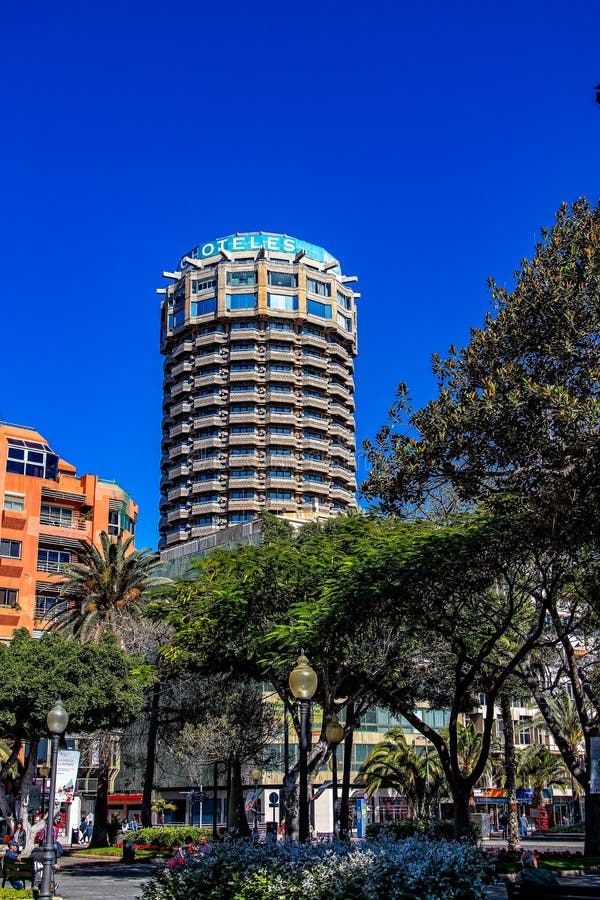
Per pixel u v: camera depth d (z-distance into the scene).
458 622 27.47
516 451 17.44
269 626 31.22
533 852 20.03
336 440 124.00
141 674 39.97
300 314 124.44
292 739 65.06
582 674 31.31
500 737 77.69
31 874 23.66
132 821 66.38
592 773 27.44
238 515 114.81
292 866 14.27
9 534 79.62
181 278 130.50
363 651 30.83
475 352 19.08
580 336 17.98
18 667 39.28
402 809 75.94
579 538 19.30
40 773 32.41
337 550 33.22
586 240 18.73
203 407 121.19
